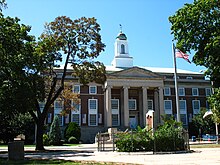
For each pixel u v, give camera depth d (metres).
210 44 17.50
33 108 27.69
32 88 26.53
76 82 61.75
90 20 30.95
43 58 28.34
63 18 30.56
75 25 30.75
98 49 31.48
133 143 21.56
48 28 30.55
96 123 61.41
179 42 19.70
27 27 27.12
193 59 19.52
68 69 61.53
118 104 62.78
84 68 32.19
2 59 24.08
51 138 44.72
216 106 20.23
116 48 73.00
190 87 68.81
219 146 29.14
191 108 67.56
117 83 60.69
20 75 25.16
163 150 21.36
